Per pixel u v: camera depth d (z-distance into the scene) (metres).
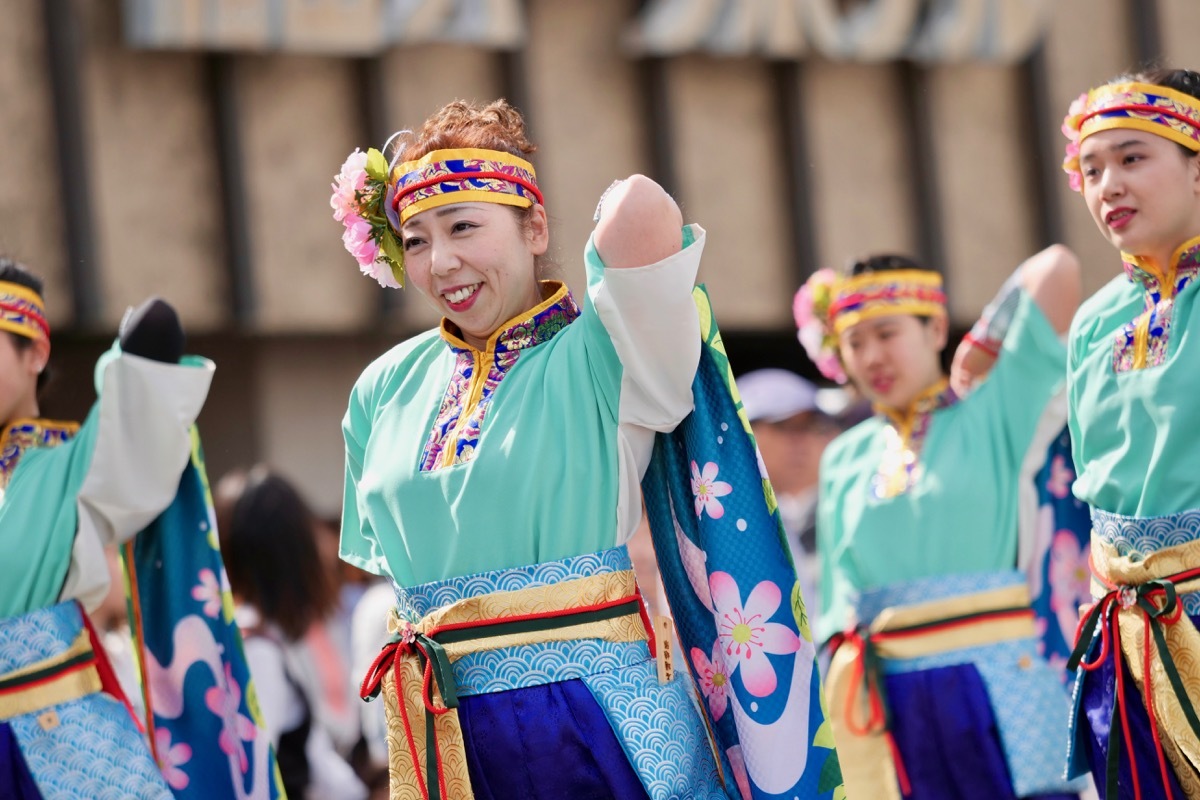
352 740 11.19
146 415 8.23
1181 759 7.39
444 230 6.89
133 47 18.48
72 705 8.08
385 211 7.21
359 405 7.49
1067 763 8.01
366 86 19.58
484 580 6.63
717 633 6.96
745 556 6.82
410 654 6.80
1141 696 7.58
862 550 11.10
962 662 10.58
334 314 19.44
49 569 8.12
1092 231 22.97
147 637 8.80
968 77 22.59
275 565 10.90
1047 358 10.59
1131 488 7.54
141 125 18.64
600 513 6.66
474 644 6.61
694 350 6.58
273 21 18.39
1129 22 23.20
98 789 7.99
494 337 6.98
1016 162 22.77
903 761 10.68
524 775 6.51
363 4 18.69
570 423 6.66
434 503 6.75
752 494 6.84
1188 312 7.43
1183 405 7.31
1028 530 10.63
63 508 8.16
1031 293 10.73
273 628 10.89
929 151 22.28
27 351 8.70
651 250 6.42
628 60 20.98
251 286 19.00
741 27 20.64
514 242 6.95
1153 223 7.48
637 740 6.49
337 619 11.45
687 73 21.22
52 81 18.16
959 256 22.41
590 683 6.54
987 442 10.77
